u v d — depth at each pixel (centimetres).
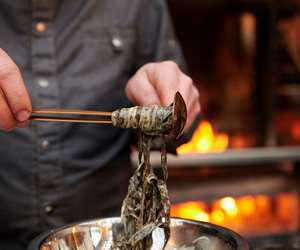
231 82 270
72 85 132
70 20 132
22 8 127
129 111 83
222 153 246
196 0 250
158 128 82
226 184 251
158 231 82
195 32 266
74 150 132
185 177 247
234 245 72
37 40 129
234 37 267
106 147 137
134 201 84
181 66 148
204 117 269
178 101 79
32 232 130
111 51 136
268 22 260
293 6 260
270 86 262
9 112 90
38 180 129
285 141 270
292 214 260
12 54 128
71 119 86
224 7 255
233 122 271
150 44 146
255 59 265
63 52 131
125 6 139
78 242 80
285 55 266
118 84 137
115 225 85
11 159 128
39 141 128
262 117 267
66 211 133
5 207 130
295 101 268
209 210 258
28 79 128
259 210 264
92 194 135
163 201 80
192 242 80
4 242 132
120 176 141
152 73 108
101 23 136
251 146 266
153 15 146
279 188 257
